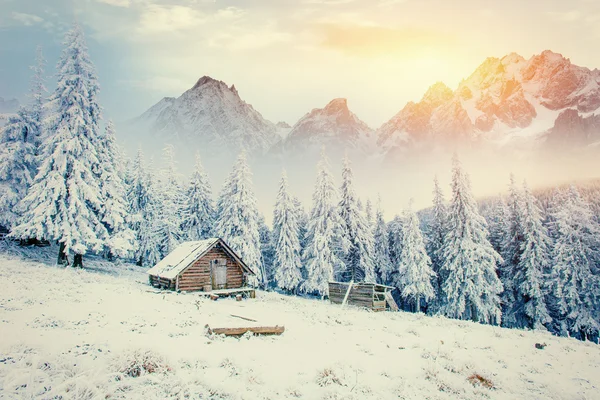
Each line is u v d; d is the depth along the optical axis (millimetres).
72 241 27828
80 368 8570
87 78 29562
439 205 46312
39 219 26406
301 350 12828
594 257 39906
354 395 9164
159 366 9164
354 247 44125
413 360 12773
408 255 41438
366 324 19953
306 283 42812
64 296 16766
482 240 37688
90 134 29594
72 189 27344
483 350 15539
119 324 13070
